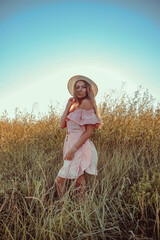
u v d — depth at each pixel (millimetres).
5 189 2672
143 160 3309
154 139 3857
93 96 3010
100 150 3867
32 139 4527
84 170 2818
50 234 1959
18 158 3865
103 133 4172
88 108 2732
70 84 3363
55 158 3799
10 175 3293
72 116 2771
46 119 5145
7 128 4703
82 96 2982
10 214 2369
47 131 4703
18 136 4555
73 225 2205
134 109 4543
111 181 2938
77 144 2666
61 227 2047
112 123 4355
